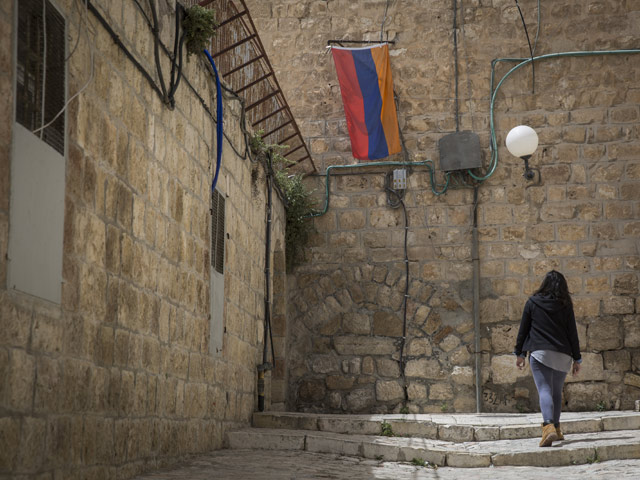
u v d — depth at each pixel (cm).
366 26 1161
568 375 1049
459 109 1129
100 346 419
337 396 1088
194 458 599
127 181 467
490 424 773
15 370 315
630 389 1038
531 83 1120
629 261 1067
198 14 598
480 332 1077
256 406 882
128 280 466
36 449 335
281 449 705
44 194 346
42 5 349
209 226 669
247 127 862
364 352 1095
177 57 581
